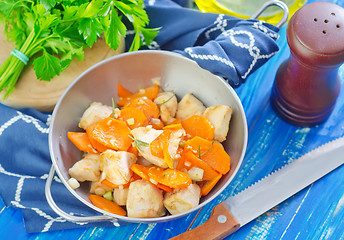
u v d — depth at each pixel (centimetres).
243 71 67
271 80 74
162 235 68
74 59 71
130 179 64
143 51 66
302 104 68
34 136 69
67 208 67
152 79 70
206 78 67
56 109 64
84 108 68
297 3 75
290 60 66
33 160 69
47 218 67
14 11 69
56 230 68
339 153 69
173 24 73
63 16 68
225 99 67
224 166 64
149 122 67
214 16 72
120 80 69
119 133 65
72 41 70
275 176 68
